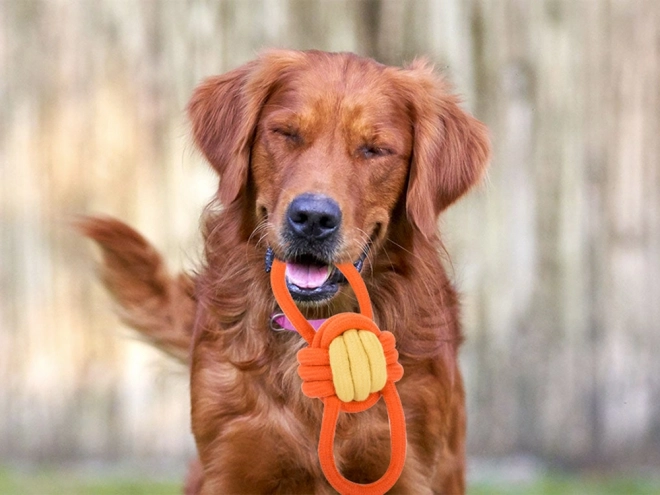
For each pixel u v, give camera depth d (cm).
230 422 438
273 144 426
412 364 441
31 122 784
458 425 489
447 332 458
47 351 786
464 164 464
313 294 405
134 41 781
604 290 787
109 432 790
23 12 778
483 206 782
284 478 441
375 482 399
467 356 785
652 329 787
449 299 473
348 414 429
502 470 773
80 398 789
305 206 390
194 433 450
